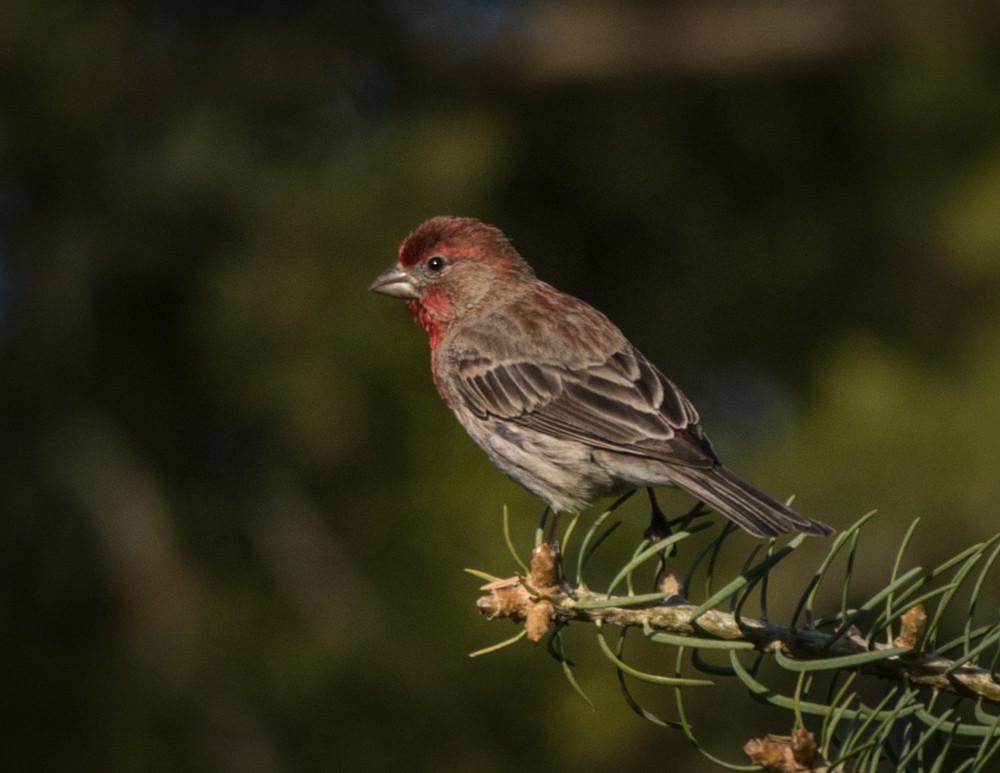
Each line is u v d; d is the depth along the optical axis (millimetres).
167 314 13820
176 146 14102
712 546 6320
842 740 6211
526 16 16266
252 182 13891
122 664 12219
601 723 11516
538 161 15844
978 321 13289
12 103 13758
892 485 11383
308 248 13266
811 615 6172
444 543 11938
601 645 6023
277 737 11961
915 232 14516
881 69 15289
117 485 12875
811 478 11523
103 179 13914
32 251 13641
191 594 12367
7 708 12180
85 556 12836
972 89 14562
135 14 14547
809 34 15625
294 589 12391
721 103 15922
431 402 12680
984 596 11250
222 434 13344
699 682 5844
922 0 15047
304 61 15289
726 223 15445
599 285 15492
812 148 15656
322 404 12719
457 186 13562
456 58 15797
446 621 11797
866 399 11750
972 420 11531
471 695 11727
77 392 13320
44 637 12586
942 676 6016
